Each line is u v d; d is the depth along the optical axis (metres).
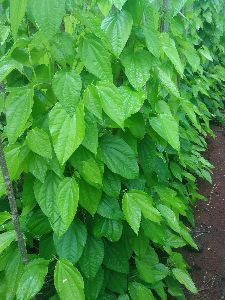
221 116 1.96
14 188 0.85
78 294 0.51
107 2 0.58
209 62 2.04
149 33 0.58
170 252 0.88
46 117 0.54
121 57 0.59
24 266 0.55
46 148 0.51
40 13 0.38
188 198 1.17
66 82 0.47
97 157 0.59
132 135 0.66
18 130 0.48
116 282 0.73
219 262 1.06
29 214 0.65
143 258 0.80
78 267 0.67
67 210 0.52
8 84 0.63
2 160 0.48
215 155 1.68
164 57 0.71
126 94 0.58
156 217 0.60
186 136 1.21
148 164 0.70
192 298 0.94
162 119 0.62
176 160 1.15
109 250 0.71
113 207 0.63
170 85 0.63
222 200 1.35
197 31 1.84
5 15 0.60
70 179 0.54
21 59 0.51
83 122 0.47
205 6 1.78
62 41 0.49
